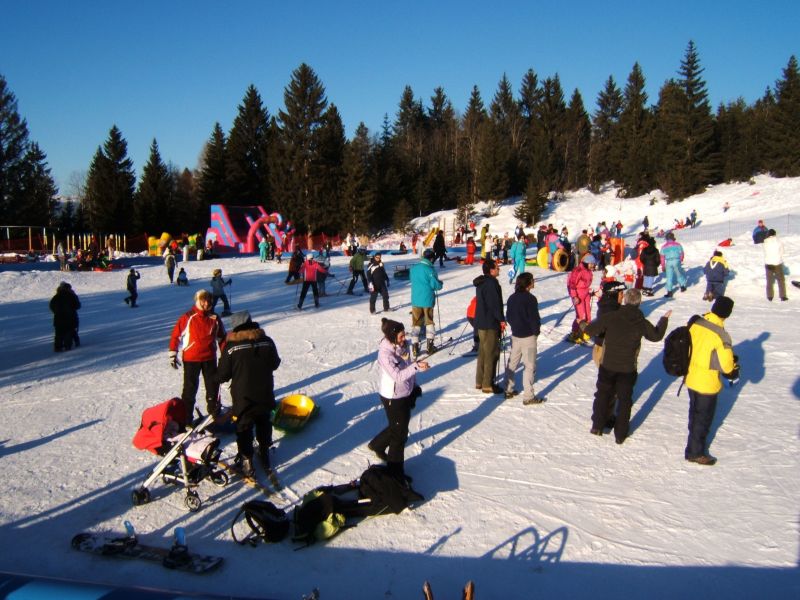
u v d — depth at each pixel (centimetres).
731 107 7975
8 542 481
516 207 6775
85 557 460
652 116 7650
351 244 3731
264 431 598
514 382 887
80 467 621
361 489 525
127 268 3030
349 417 762
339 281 2300
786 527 494
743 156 6438
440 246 2642
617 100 8738
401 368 564
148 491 543
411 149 8525
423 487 573
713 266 1552
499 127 8594
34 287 2327
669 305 1517
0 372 1054
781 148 6203
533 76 9681
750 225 3809
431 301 1085
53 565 449
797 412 753
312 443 680
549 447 662
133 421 763
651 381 898
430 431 714
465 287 1948
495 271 842
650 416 754
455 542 480
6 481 588
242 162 6812
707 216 5441
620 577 434
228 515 525
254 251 4588
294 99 6319
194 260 3619
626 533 490
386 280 1566
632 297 658
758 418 736
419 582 432
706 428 609
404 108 9881
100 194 6450
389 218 6944
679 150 6384
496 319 835
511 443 674
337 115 6531
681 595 413
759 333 1179
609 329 664
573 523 505
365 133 7856
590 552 464
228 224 4778
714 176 6700
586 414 764
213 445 562
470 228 5338
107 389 916
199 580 432
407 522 510
